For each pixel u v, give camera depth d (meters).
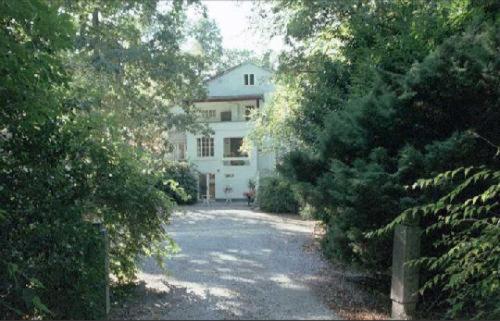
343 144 7.19
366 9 11.51
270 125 22.72
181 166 32.97
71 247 5.94
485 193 4.95
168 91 24.73
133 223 7.32
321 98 11.00
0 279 5.69
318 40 14.59
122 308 6.44
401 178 6.07
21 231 5.93
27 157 6.37
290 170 8.14
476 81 6.22
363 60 9.20
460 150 5.88
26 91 6.15
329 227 7.84
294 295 6.93
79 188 6.52
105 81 18.84
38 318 5.93
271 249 12.14
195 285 7.86
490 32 6.40
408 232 5.59
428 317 5.63
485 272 5.14
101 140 7.16
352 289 7.32
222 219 21.77
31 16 6.19
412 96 6.46
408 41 8.20
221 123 37.91
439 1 8.71
